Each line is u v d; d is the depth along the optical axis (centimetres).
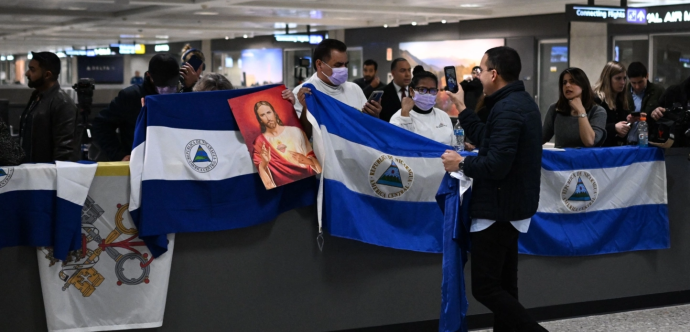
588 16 1157
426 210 398
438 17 1933
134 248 339
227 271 361
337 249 384
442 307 344
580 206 429
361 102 452
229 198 354
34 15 1862
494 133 319
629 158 441
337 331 387
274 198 365
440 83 2089
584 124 451
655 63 1522
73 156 436
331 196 372
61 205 322
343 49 429
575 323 425
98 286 335
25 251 326
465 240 349
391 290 396
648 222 449
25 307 328
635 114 475
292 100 378
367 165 385
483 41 1959
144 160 335
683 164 457
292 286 376
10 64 4938
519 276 421
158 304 343
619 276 446
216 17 2009
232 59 2962
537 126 327
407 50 2180
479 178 329
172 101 344
